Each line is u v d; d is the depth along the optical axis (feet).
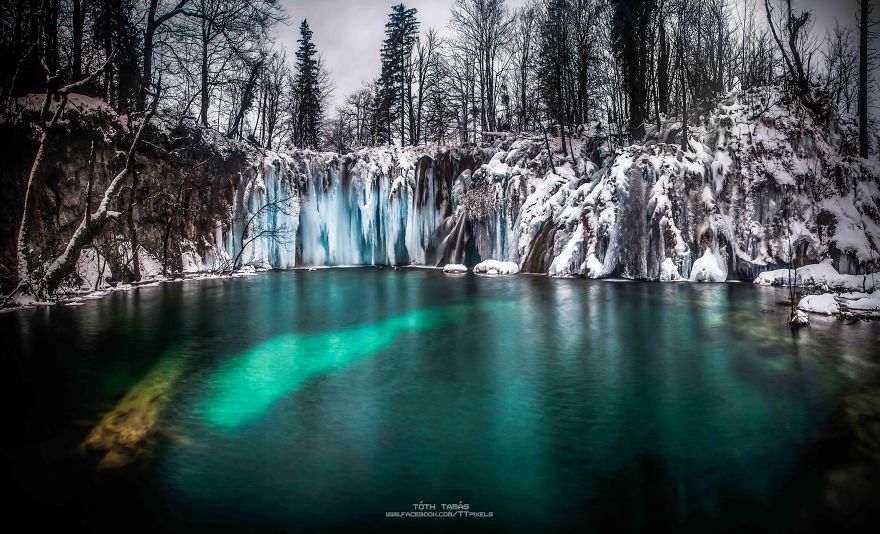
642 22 84.33
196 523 13.71
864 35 67.92
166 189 69.62
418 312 45.75
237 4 90.48
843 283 52.49
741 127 65.36
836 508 14.37
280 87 137.18
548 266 73.20
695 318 41.57
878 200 63.10
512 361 30.09
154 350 32.24
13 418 21.21
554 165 82.58
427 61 143.64
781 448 18.06
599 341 34.71
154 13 82.07
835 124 67.82
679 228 62.23
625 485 15.69
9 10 59.62
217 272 74.59
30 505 14.71
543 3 109.29
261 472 16.58
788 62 73.20
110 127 62.23
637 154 67.05
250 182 81.92
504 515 14.01
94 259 58.44
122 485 15.84
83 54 69.26
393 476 16.24
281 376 27.04
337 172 92.27
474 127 141.38
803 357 29.58
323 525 13.55
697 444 18.47
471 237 84.84
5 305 45.70
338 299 53.21
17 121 51.44
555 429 19.95
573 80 96.53
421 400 23.36
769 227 60.59
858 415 20.83
